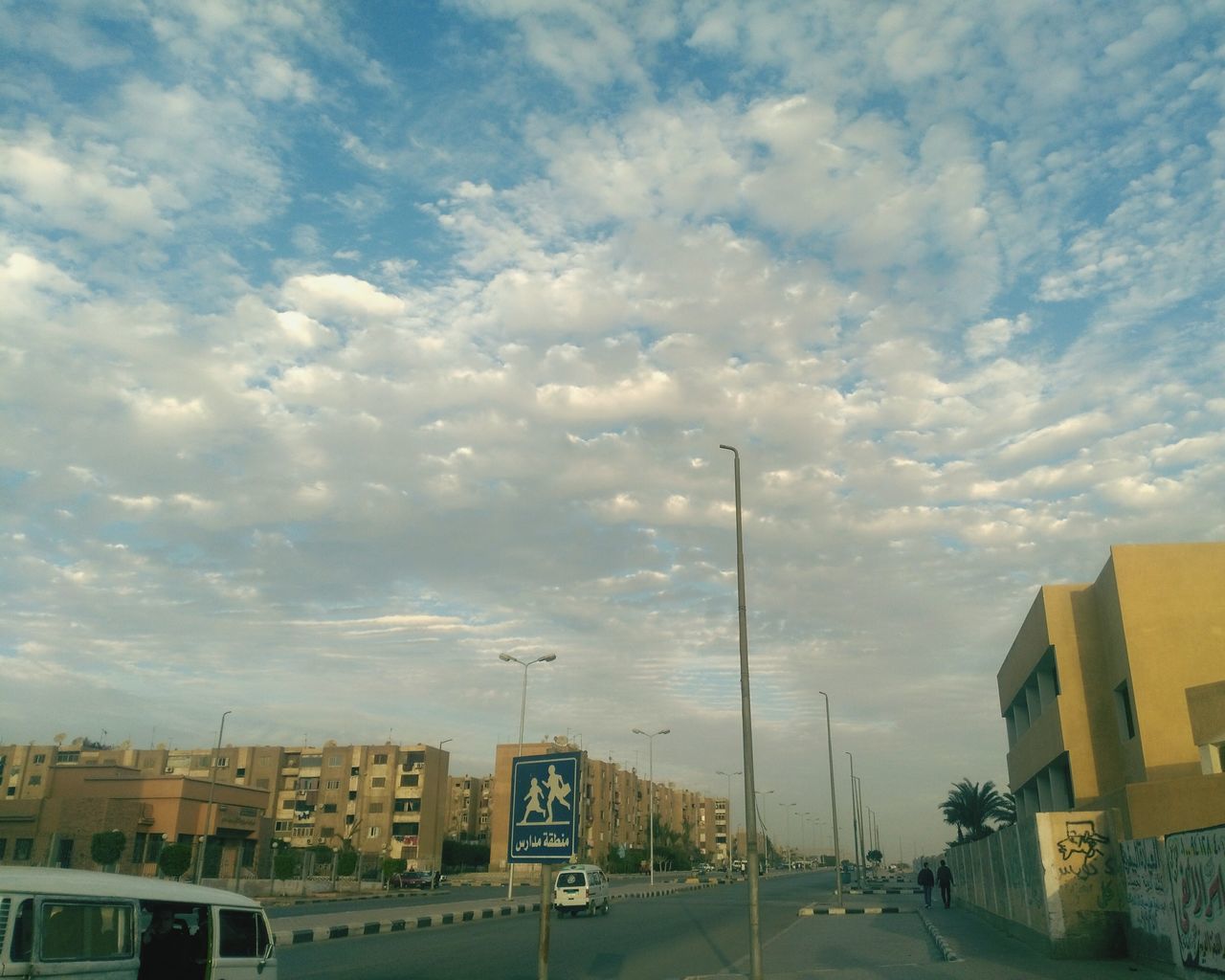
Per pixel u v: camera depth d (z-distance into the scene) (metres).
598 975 17.27
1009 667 40.84
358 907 40.41
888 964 18.78
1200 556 25.42
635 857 117.31
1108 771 27.95
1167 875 14.11
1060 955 16.66
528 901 44.94
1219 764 21.83
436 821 100.94
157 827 56.81
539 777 9.12
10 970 6.86
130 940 7.87
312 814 99.06
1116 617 26.23
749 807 15.71
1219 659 24.48
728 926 29.72
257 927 9.27
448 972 17.44
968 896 35.88
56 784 60.28
